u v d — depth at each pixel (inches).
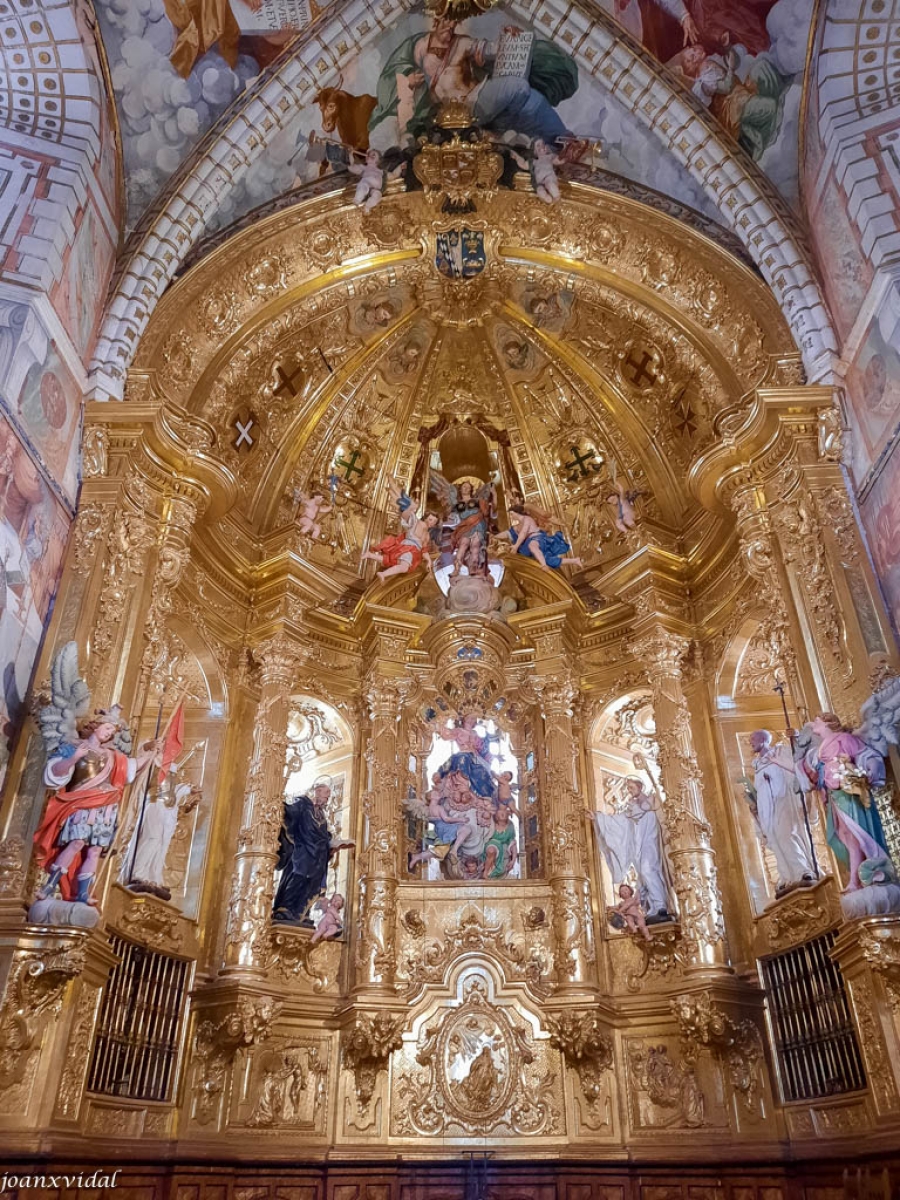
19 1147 336.8
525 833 575.8
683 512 620.7
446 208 595.2
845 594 432.1
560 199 584.7
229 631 570.9
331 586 597.6
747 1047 457.7
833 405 475.5
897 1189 344.5
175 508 496.7
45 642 421.4
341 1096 478.6
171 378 534.0
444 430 684.1
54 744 383.2
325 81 536.7
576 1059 476.4
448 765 590.2
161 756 475.5
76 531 450.6
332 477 656.4
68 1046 368.5
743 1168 428.1
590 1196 446.6
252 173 559.8
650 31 520.7
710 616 573.6
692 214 570.3
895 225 441.7
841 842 378.0
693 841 501.7
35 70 476.7
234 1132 444.5
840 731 393.1
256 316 578.9
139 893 453.7
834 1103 414.9
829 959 433.7
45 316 432.5
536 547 644.1
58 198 449.7
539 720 600.4
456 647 601.9
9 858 369.4
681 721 541.0
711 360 560.7
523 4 523.5
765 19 496.7
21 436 409.7
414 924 525.7
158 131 523.8
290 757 590.9
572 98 559.8
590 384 650.8
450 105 571.5
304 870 523.5
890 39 478.3
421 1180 456.8
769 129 527.2
